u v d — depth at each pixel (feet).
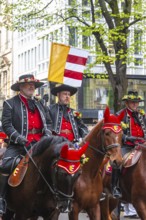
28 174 30.66
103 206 40.06
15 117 32.83
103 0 68.54
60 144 29.17
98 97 130.21
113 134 33.86
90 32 68.18
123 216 53.36
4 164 32.04
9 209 32.81
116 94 69.00
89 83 129.49
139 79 133.39
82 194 34.06
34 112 33.32
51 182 29.37
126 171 37.91
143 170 36.99
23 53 173.78
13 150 32.63
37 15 77.00
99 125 34.88
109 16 68.23
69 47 45.06
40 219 48.96
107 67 69.46
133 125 39.73
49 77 44.68
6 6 78.89
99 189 35.29
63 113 38.01
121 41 67.72
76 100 128.77
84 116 128.47
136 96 39.50
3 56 196.03
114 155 33.65
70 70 45.37
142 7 71.10
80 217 51.37
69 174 27.37
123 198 39.24
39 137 33.14
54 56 44.65
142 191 36.70
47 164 29.63
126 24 67.51
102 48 68.90
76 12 75.82
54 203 29.91
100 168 35.50
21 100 33.19
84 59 45.73
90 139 35.06
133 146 39.45
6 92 191.83
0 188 31.71
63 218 50.06
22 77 33.09
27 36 169.27
